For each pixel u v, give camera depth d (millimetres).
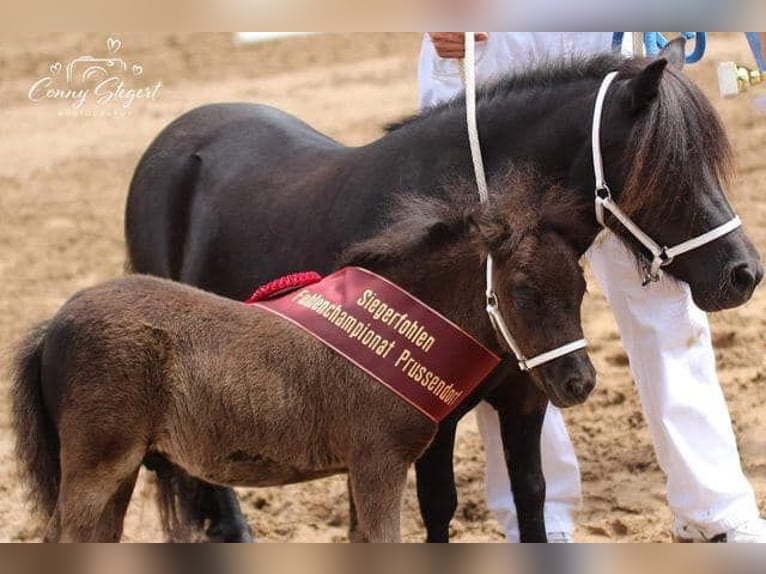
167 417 5781
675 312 6789
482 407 7066
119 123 20188
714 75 17125
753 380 9672
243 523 7512
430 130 6438
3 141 19531
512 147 6211
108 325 5727
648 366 6852
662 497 8180
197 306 5836
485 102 6332
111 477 5766
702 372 6863
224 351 5750
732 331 10344
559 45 7020
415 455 5742
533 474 6320
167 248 7875
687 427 6789
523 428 6277
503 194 5637
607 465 8656
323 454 5797
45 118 20625
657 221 5961
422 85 7453
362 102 19859
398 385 5641
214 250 7316
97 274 13531
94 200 16406
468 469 8641
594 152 5992
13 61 23172
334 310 5766
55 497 6035
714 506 6773
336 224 6613
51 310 12406
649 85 5871
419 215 5852
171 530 6562
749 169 14297
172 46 23719
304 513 8266
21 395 6000
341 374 5684
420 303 5730
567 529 7141
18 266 13852
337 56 23172
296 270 6773
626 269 6801
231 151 7625
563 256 5457
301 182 7020
